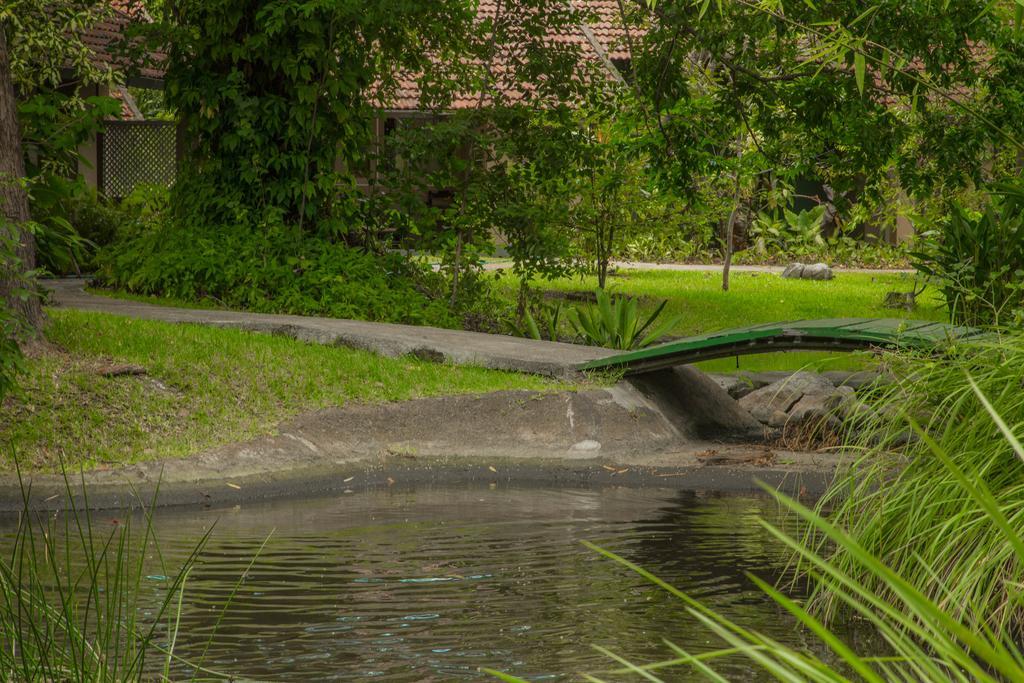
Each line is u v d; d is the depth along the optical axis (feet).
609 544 25.45
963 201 75.77
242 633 18.43
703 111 64.90
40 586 15.31
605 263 74.43
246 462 32.86
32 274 31.12
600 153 61.11
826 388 44.62
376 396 37.86
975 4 53.36
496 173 59.00
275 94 57.52
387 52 60.75
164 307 50.06
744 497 31.55
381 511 29.43
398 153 58.70
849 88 57.00
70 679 13.94
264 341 40.96
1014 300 37.76
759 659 5.89
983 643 4.85
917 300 79.05
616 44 63.82
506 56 60.64
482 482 34.04
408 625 19.02
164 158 87.35
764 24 55.11
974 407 19.60
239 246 54.24
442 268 59.21
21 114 45.11
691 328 65.31
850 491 20.57
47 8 68.08
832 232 123.54
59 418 32.55
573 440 37.42
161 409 34.45
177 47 57.31
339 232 58.08
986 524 17.75
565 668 16.79
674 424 40.14
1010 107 55.16
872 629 18.76
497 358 41.75
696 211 78.28
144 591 20.67
